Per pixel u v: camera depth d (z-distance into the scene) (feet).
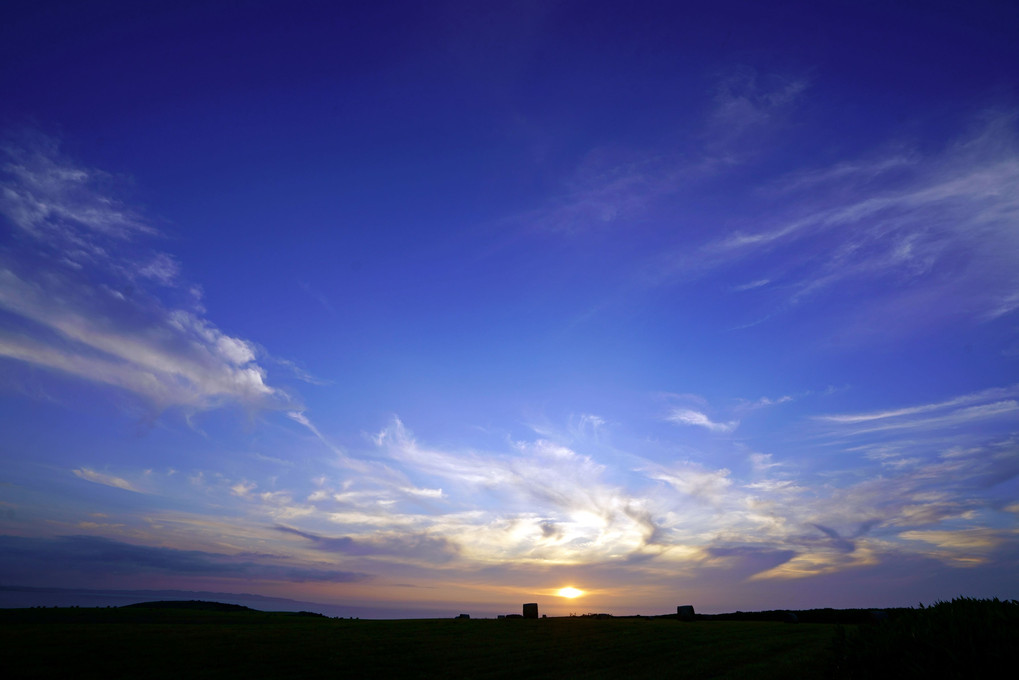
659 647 127.75
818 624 189.37
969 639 46.37
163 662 100.37
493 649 125.59
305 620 183.42
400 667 104.12
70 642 113.39
